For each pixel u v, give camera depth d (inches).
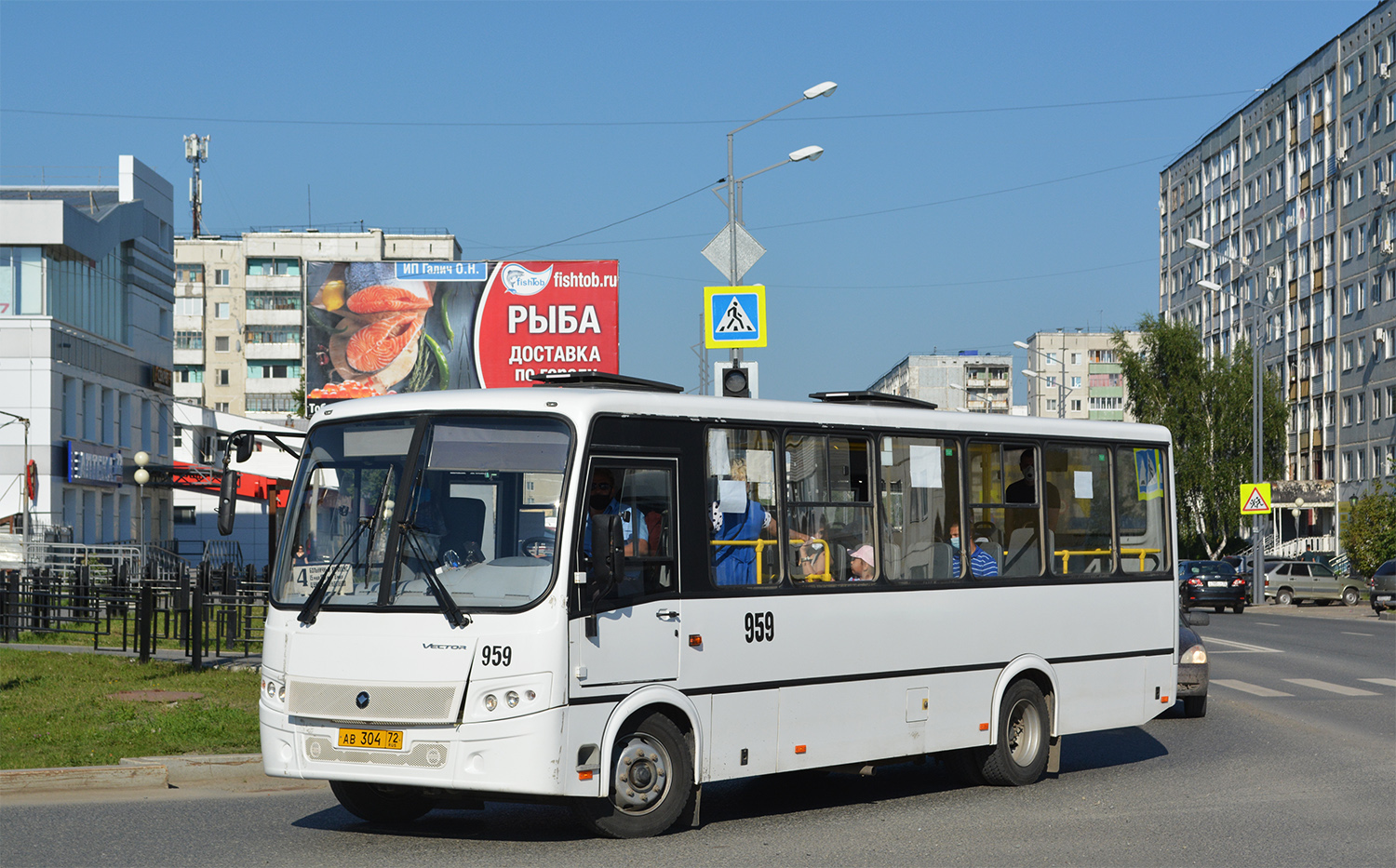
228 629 850.8
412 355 1391.5
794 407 442.3
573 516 378.0
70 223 2116.1
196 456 2930.6
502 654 367.6
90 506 2210.9
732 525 419.5
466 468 384.2
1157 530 563.2
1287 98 3489.2
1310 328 3339.1
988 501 499.8
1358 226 3073.3
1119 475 549.0
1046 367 6171.3
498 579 374.3
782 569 430.6
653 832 394.0
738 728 414.6
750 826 417.4
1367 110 3034.0
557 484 380.8
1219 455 3270.2
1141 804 461.1
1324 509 3164.4
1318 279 3292.3
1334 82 3218.5
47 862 347.6
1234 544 3334.2
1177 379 3280.0
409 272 1396.4
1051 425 525.0
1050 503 521.3
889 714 456.8
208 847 372.8
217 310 4761.3
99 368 2257.6
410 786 390.0
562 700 369.1
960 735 480.1
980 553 494.9
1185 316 4244.6
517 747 364.8
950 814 441.4
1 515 2027.6
